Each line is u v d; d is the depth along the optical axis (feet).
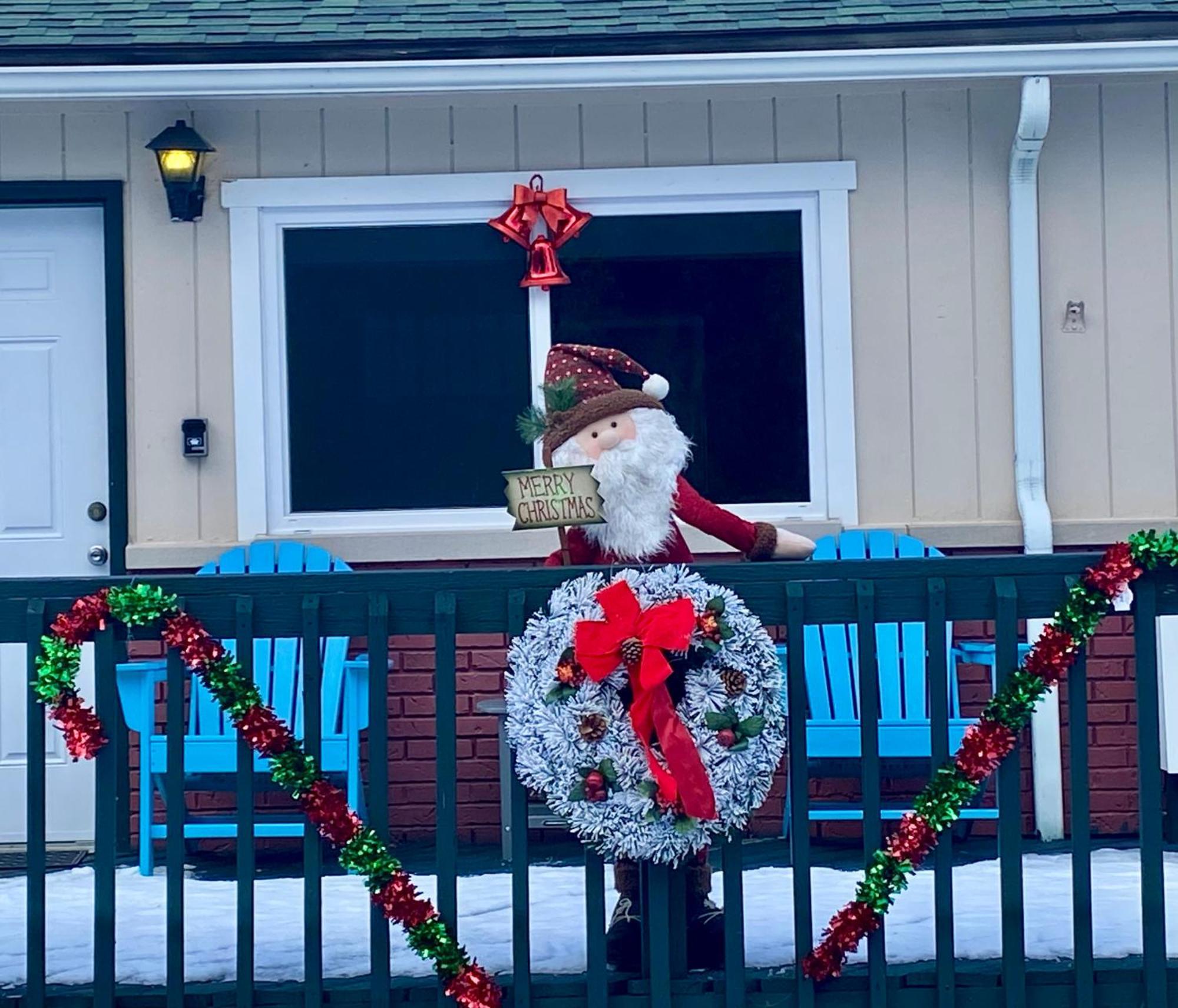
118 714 12.17
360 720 17.76
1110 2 17.97
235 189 19.06
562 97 18.79
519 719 11.68
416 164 19.16
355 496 19.39
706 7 18.10
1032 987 12.19
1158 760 12.13
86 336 19.35
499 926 14.02
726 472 19.34
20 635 12.12
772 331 19.35
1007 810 12.07
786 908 14.39
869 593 11.96
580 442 12.92
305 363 19.36
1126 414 19.12
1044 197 19.11
